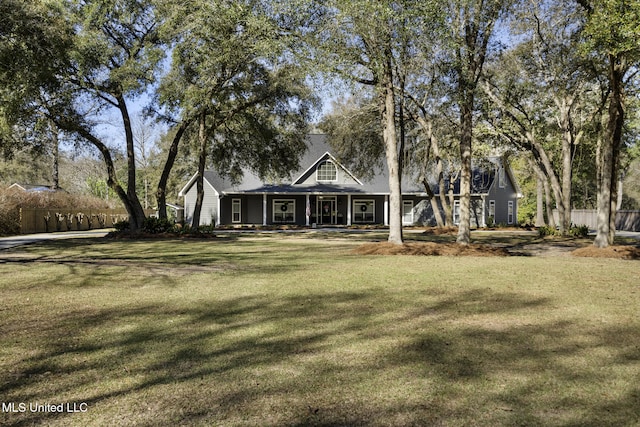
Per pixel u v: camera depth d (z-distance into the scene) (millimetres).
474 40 14445
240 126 24016
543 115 23234
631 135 25141
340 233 27016
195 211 23391
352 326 5418
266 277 9250
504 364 4098
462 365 4074
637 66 14547
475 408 3217
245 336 5000
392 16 11781
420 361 4184
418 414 3125
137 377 3799
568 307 6445
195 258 12867
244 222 35906
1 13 11930
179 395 3439
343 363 4133
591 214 37125
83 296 7285
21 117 16938
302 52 13000
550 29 17422
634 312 6121
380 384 3643
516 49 19484
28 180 47938
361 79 14188
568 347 4590
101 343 4742
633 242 20922
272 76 19547
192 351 4484
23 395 3445
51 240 19875
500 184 38438
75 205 32969
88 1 18375
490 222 36094
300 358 4277
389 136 15180
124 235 21328
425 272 9977
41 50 13719
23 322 5625
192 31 16328
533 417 3084
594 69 16109
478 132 24156
